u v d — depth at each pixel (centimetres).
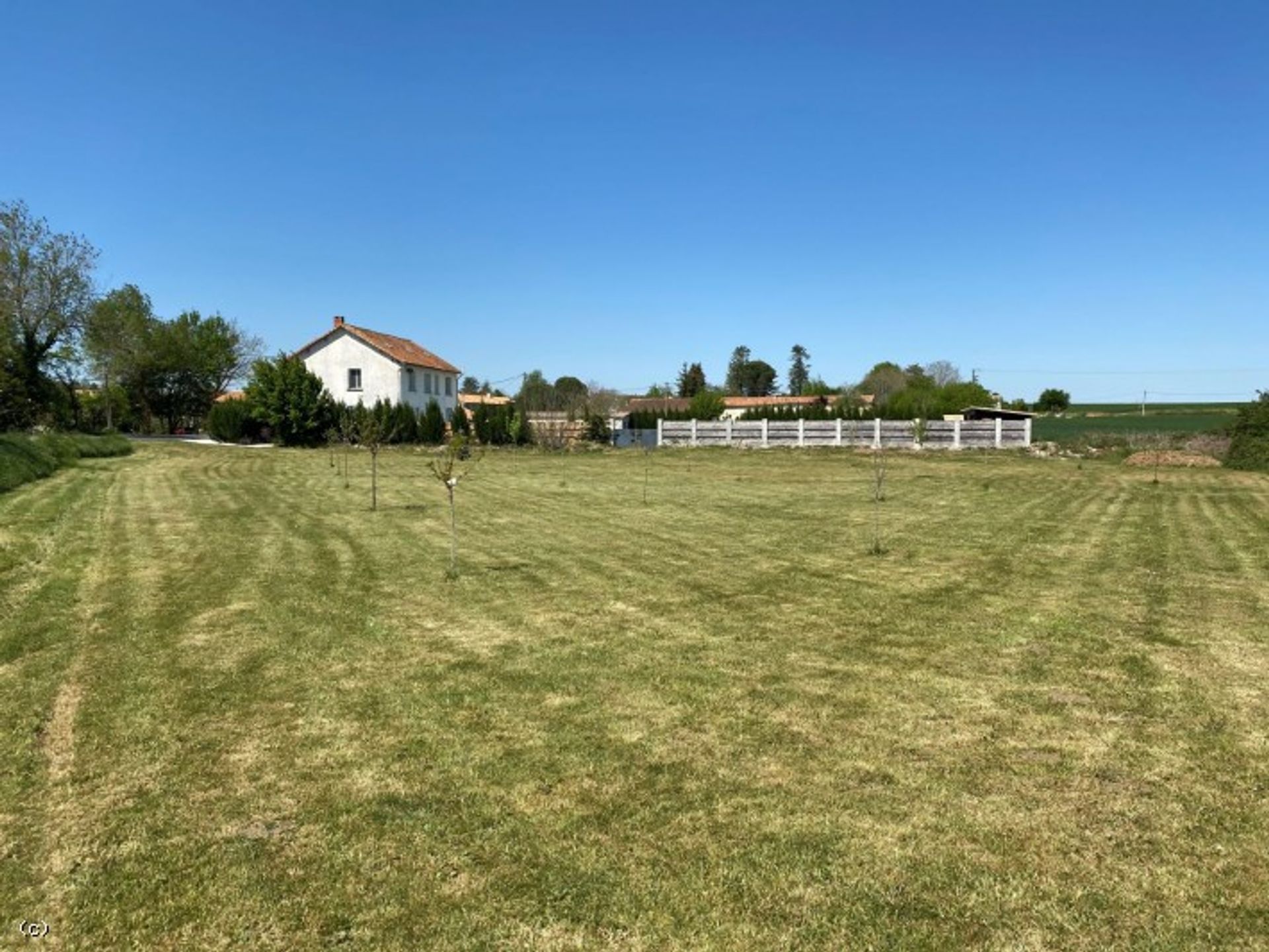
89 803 378
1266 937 281
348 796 383
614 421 4794
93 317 4012
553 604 765
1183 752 430
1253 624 691
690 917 293
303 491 1830
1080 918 292
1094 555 1034
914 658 593
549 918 293
